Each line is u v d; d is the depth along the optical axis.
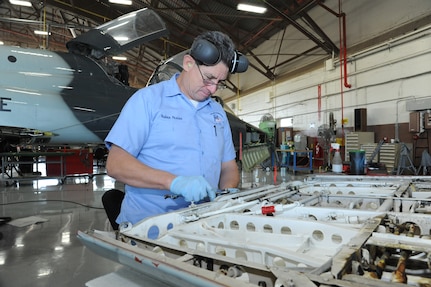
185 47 11.68
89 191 4.88
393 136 6.08
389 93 6.14
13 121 2.95
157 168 1.07
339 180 1.60
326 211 0.86
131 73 18.67
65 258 2.03
